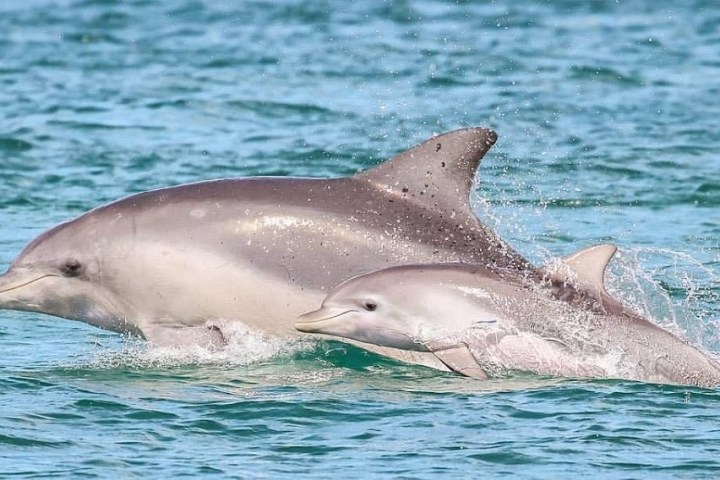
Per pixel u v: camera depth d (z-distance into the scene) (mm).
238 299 51219
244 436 42250
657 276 63188
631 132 96875
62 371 49875
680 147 92375
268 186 52125
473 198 55125
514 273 49188
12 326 57562
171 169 87000
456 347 47875
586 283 48969
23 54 130750
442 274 48812
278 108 105188
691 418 43500
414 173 51625
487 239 51219
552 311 48281
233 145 93500
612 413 43969
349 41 136750
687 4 161500
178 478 38531
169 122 100938
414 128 97750
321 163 88000
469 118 100750
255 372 49688
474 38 138375
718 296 59875
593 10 157500
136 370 49969
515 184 82312
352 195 51656
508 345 48344
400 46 133500
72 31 144250
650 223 74312
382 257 50469
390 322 48562
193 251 51281
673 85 114500
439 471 39062
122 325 52875
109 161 89188
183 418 43938
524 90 111438
